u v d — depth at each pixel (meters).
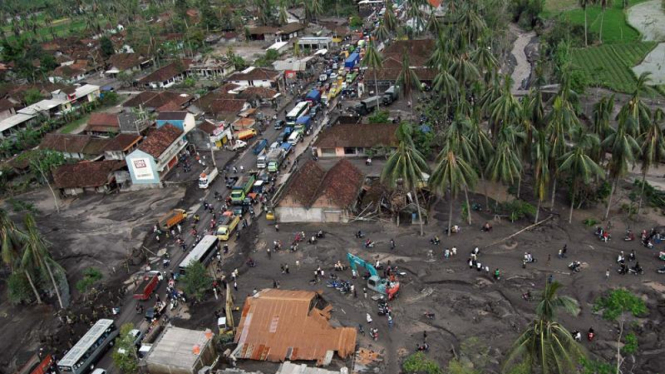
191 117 136.50
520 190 105.44
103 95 184.25
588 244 86.81
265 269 88.69
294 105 161.62
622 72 164.25
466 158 92.44
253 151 133.38
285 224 101.19
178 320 79.12
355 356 69.00
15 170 133.25
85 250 100.50
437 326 72.88
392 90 154.88
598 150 90.19
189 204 112.25
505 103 103.06
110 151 132.00
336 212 98.88
